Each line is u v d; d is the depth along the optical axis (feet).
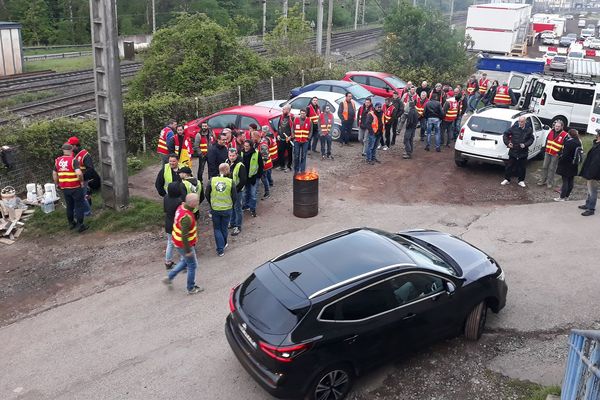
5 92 97.66
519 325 25.31
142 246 35.42
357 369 20.81
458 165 50.52
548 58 131.75
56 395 21.89
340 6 299.58
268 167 41.96
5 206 38.55
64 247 35.73
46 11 227.81
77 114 73.56
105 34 36.99
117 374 22.99
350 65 105.91
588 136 67.77
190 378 22.58
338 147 58.13
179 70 73.56
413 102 52.11
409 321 21.67
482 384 21.66
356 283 20.54
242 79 73.26
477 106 78.07
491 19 164.96
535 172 49.29
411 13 97.45
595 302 26.94
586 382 15.67
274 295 20.38
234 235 36.29
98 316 27.53
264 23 204.85
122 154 39.42
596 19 488.44
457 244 26.61
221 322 26.45
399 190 44.83
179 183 30.37
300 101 59.16
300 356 19.13
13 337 26.16
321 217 39.22
